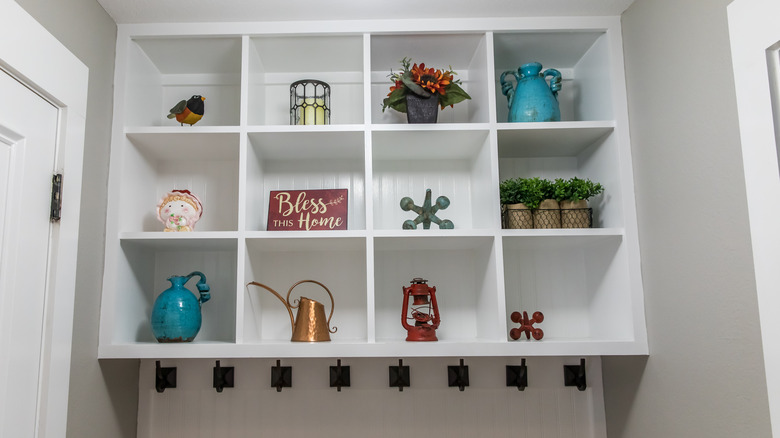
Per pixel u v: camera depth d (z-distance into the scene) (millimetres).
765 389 1055
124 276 1601
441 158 1933
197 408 1789
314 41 1721
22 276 1171
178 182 1894
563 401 1822
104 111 1562
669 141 1409
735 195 1145
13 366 1138
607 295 1694
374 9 1610
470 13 1650
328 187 1913
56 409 1259
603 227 1718
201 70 1917
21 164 1166
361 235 1575
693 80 1297
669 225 1410
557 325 1848
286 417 1789
